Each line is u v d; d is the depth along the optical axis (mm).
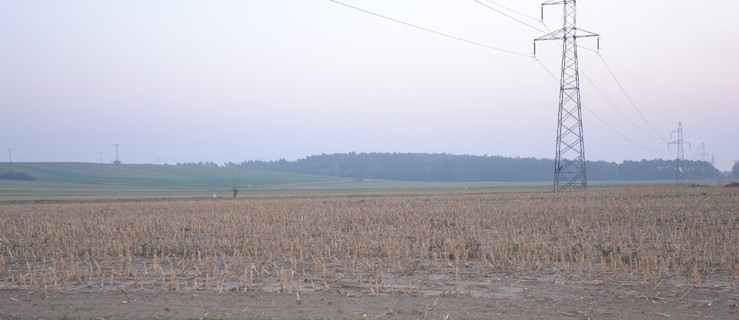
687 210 37812
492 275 16500
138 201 70500
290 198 74438
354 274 16922
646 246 21828
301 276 16656
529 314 12086
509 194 72188
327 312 12328
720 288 14445
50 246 25297
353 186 179500
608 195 60031
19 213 45375
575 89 67625
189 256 21547
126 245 23453
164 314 12359
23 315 12500
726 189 74438
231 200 69875
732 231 26188
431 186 173000
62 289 15172
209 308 12781
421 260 19031
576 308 12570
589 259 17781
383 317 11914
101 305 13258
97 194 110688
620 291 14180
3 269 18297
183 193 116312
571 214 36062
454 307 12680
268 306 12914
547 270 17109
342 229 30500
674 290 14188
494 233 25109
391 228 29438
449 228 28391
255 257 20609
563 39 65062
